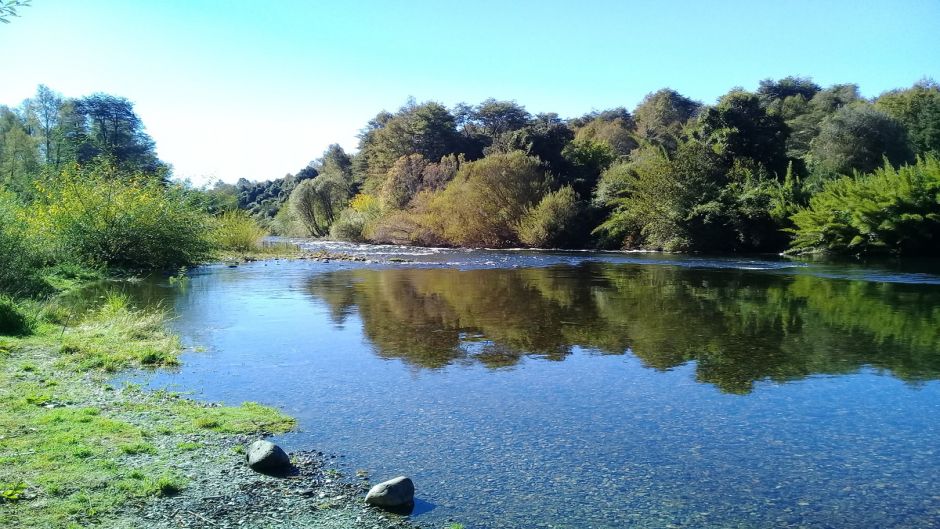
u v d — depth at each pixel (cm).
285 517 454
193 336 1139
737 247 3650
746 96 4050
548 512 471
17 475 490
